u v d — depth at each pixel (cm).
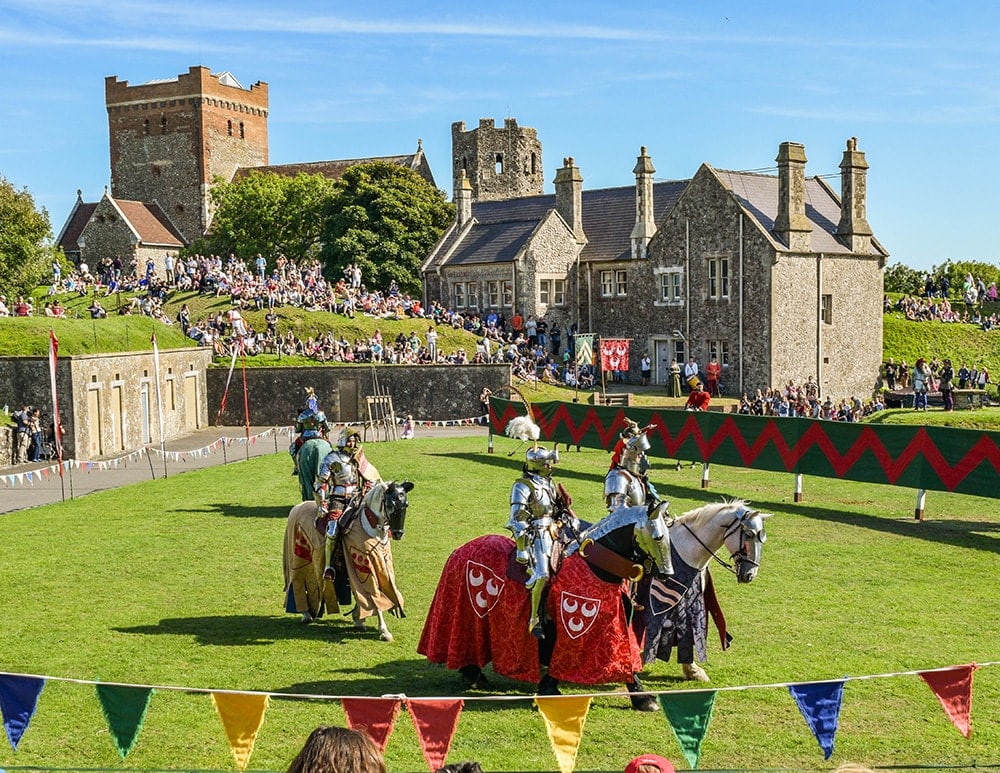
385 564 1714
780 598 1941
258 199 10012
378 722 959
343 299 6931
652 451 3591
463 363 6081
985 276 11369
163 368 5384
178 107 12194
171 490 3331
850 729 1299
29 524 2727
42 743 1267
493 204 8362
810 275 6675
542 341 7162
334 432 5425
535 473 1384
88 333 5088
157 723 1330
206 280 7025
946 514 2828
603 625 1334
